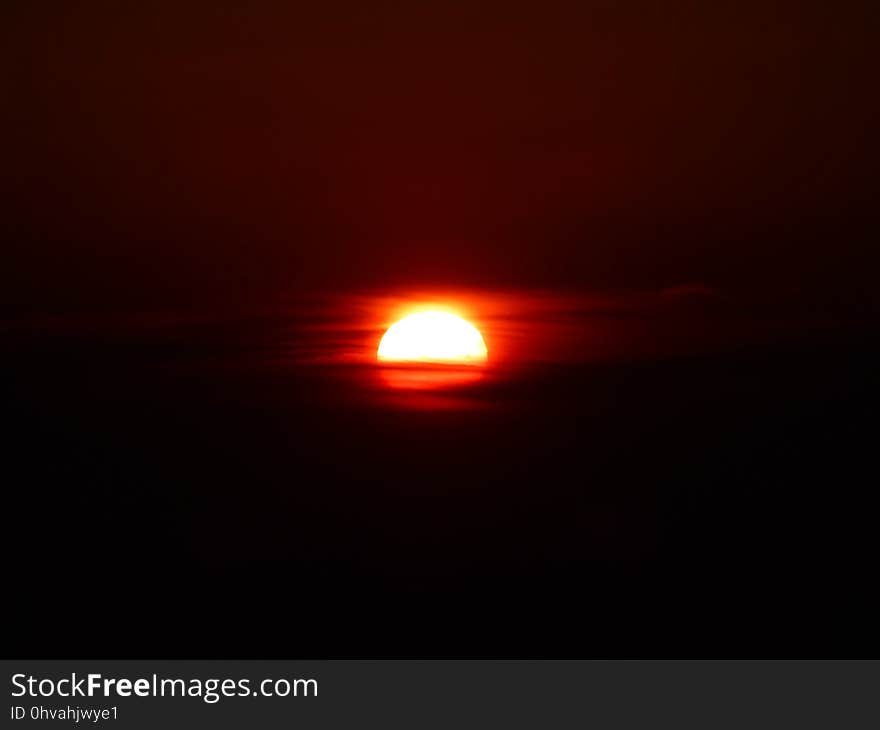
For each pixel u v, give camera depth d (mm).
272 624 8961
